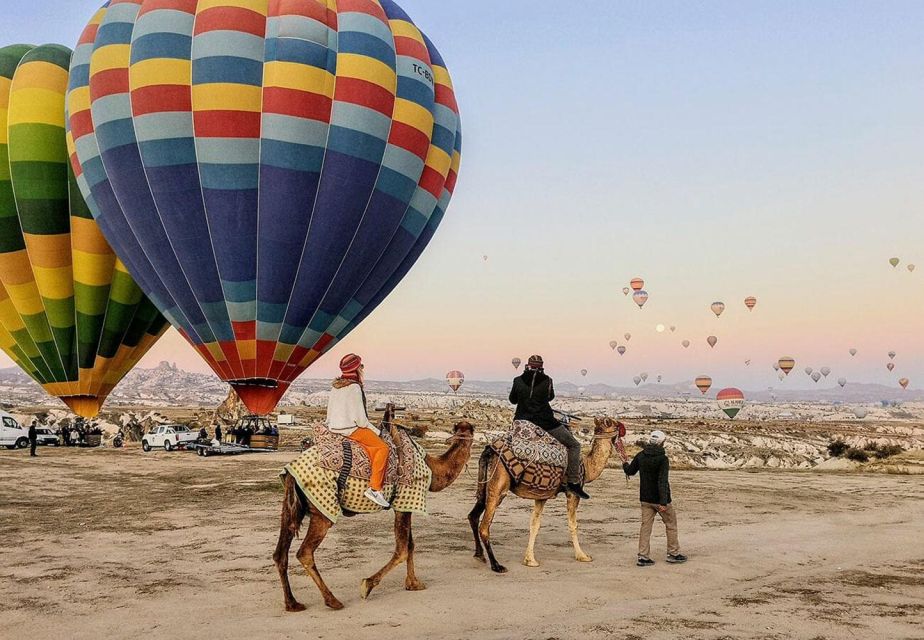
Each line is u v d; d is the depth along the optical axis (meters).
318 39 19.58
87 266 24.14
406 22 22.22
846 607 6.93
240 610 6.87
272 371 20.80
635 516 13.09
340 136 19.44
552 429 8.94
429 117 21.34
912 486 19.73
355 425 7.21
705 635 5.93
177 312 20.84
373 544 10.11
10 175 23.56
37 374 26.09
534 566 8.73
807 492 17.80
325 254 20.00
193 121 18.97
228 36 18.94
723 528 12.00
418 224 21.89
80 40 21.88
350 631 6.16
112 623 6.46
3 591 7.65
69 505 14.73
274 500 15.20
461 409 93.50
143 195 19.53
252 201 19.20
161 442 33.91
